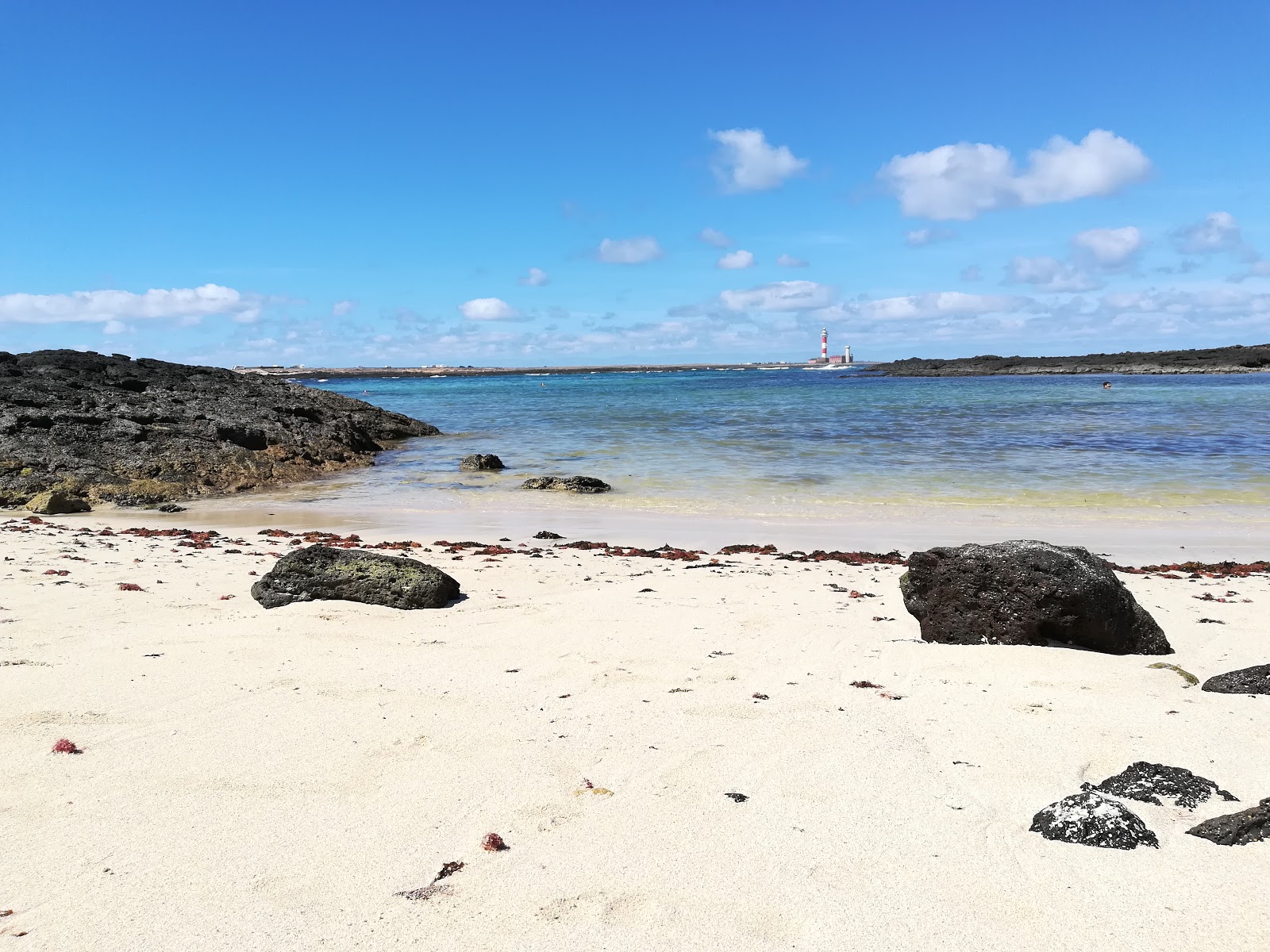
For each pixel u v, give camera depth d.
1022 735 6.28
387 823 4.92
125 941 3.83
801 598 11.44
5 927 3.92
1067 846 4.64
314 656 8.26
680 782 5.49
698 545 17.00
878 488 23.91
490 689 7.38
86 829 4.84
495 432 45.41
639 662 8.23
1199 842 4.63
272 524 19.84
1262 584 12.91
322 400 41.34
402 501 23.38
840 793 5.32
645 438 40.12
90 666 7.80
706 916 4.02
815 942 3.83
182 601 10.69
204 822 4.93
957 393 82.31
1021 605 8.97
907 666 8.17
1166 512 19.84
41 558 13.93
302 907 4.09
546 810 5.10
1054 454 30.95
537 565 14.09
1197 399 62.81
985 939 3.84
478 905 4.11
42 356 36.38
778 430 42.88
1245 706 6.85
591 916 4.01
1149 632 9.07
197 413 31.48
